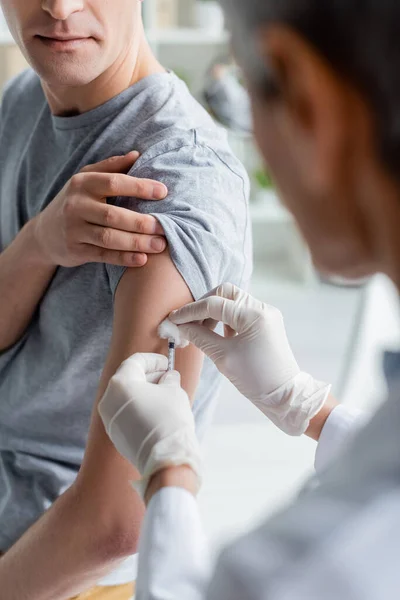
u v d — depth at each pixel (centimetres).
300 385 113
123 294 110
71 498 107
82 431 130
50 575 108
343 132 52
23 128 144
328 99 52
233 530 285
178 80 129
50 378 126
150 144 119
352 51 51
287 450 340
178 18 427
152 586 74
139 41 125
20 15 113
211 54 432
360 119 52
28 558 110
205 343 110
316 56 52
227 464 328
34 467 130
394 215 54
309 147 55
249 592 51
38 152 138
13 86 148
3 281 127
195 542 78
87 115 126
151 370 105
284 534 53
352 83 52
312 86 52
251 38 57
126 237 108
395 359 69
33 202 138
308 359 397
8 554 113
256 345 110
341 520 52
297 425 115
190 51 431
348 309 432
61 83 118
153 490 85
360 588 49
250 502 304
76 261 115
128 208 115
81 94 126
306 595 50
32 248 122
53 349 127
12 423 134
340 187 55
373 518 51
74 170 128
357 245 58
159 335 107
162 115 121
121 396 98
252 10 56
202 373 125
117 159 118
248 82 60
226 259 114
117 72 123
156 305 107
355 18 51
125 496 104
